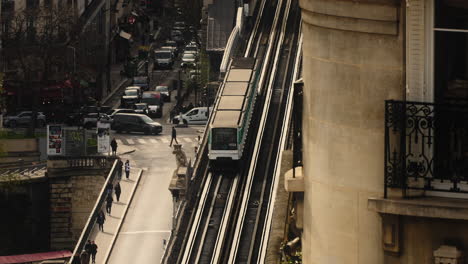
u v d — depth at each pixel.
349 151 23.05
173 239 148.62
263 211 156.50
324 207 23.66
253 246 143.62
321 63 23.59
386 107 22.38
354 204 23.02
